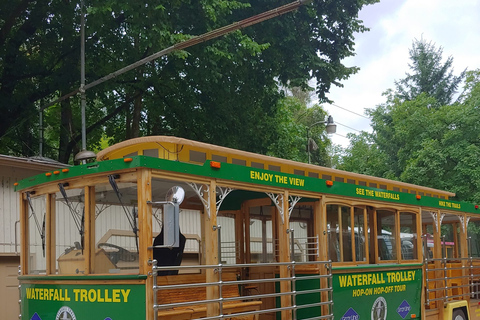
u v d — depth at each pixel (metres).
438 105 36.72
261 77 17.78
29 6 17.23
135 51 17.05
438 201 11.92
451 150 23.53
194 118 18.48
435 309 11.46
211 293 6.72
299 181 8.21
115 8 13.32
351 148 32.44
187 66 16.69
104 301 6.19
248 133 18.58
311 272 8.62
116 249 6.31
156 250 7.00
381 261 9.98
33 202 7.43
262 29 16.47
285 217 7.89
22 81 17.50
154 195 7.11
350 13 17.84
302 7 16.69
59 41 17.44
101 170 6.36
